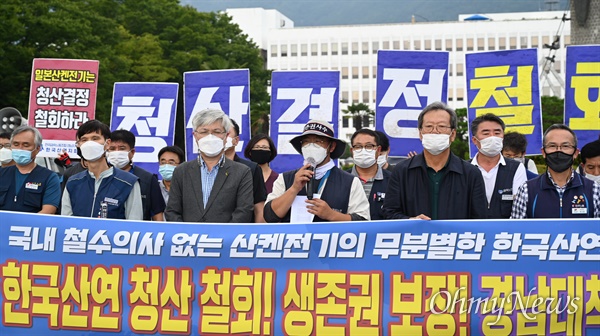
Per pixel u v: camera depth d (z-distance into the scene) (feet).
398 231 17.78
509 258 17.43
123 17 148.66
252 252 18.16
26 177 21.58
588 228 17.28
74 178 20.84
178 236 18.38
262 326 17.99
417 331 17.57
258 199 22.21
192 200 19.86
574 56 30.22
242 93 32.53
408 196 19.04
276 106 31.83
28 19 99.45
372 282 17.74
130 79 134.00
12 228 18.79
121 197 20.51
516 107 30.32
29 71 102.17
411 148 30.48
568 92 30.32
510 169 22.24
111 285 18.44
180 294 18.26
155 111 33.24
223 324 18.11
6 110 32.83
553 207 18.86
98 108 108.06
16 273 18.69
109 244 18.49
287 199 19.10
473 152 30.27
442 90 30.42
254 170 22.44
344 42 352.90
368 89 350.64
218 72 32.71
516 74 30.32
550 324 17.31
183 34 156.87
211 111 19.90
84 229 18.61
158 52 142.20
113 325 18.38
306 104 31.65
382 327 17.65
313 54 354.33
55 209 21.53
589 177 23.03
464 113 188.75
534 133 30.22
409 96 30.45
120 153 24.77
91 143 20.18
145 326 18.30
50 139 33.68
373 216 24.29
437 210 18.81
